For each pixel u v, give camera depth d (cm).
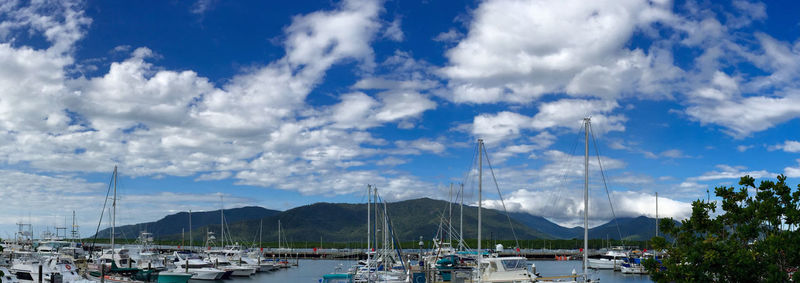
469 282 6028
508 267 6134
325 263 18300
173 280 9800
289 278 12688
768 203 3512
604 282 11294
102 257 10569
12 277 6912
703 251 3581
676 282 3609
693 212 3925
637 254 15938
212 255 14650
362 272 8975
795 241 3216
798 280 3062
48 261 7700
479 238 5912
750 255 3350
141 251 13138
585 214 5856
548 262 19525
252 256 15900
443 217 13262
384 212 11319
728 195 3862
